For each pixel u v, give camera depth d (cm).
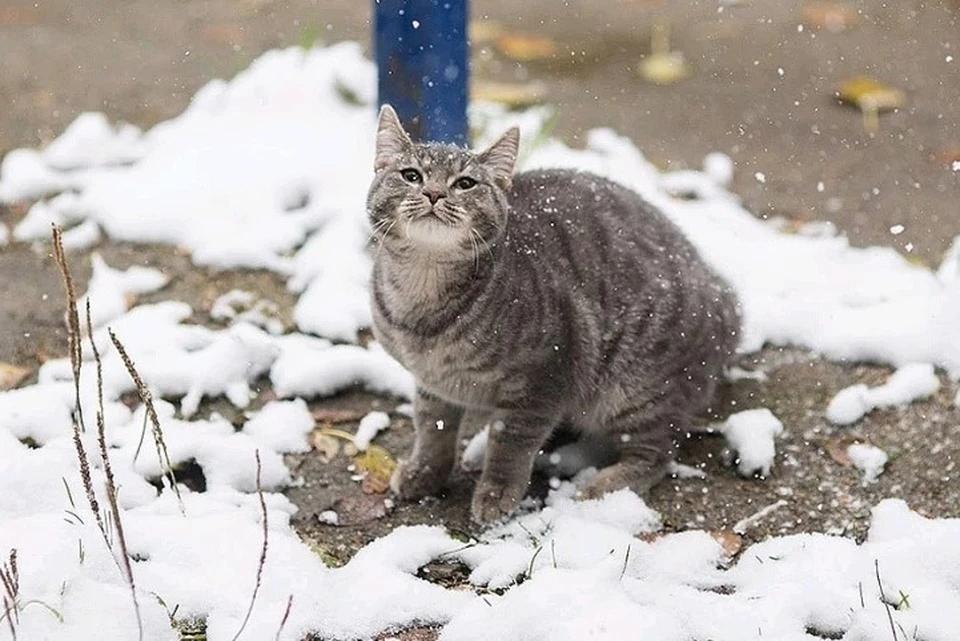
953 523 718
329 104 1168
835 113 1228
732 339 839
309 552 687
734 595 666
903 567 681
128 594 626
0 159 1123
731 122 1210
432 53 973
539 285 756
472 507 761
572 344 768
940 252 1013
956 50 1347
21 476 716
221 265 970
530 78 1286
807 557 692
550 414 766
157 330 887
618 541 703
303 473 790
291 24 1420
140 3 1488
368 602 648
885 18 1431
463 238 726
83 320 900
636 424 796
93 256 984
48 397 807
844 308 930
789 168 1135
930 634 636
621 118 1212
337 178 1042
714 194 1082
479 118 1136
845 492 778
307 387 849
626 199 840
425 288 737
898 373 862
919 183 1110
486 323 736
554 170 854
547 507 766
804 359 894
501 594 674
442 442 778
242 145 1097
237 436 793
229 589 647
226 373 846
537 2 1477
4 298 934
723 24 1422
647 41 1378
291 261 973
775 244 1007
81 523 677
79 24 1425
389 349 772
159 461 750
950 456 801
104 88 1261
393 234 739
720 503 773
